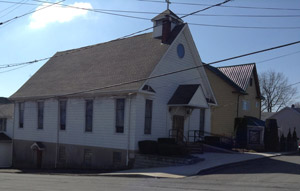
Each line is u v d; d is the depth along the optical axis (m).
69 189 11.67
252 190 10.66
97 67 26.33
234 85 37.41
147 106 22.00
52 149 26.34
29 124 29.00
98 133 22.95
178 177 14.60
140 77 21.58
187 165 17.83
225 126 36.50
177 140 24.16
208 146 25.30
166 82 23.53
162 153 19.95
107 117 22.48
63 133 25.64
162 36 24.12
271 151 30.78
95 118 23.31
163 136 23.20
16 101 30.62
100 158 22.56
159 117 22.91
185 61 25.69
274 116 58.94
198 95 23.94
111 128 22.12
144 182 13.34
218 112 36.34
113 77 23.33
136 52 25.17
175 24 25.28
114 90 21.58
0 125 34.66
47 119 27.22
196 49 26.22
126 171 18.73
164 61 23.25
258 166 18.09
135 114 20.81
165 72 23.39
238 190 10.66
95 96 23.48
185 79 25.64
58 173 20.97
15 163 30.02
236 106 37.38
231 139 28.78
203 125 27.94
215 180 13.33
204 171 16.27
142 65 22.91
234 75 41.06
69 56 31.92
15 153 30.17
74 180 14.99
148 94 21.67
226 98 37.19
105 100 22.80
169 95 23.86
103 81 23.48
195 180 13.50
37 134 27.98
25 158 29.02
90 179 15.35
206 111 28.28
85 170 22.48
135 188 11.58
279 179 13.30
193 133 26.47
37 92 27.94
